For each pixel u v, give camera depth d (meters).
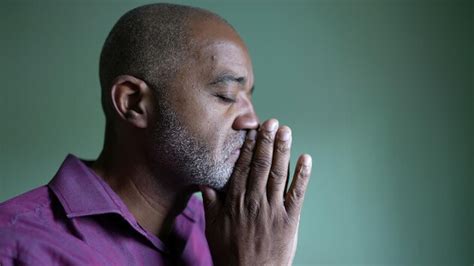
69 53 1.83
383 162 1.76
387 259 1.74
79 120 1.80
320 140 1.77
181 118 0.56
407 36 1.79
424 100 1.77
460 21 1.78
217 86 0.56
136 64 0.58
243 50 0.60
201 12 0.61
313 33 1.82
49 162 1.79
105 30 1.84
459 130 1.75
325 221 1.76
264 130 0.56
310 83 1.80
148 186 0.60
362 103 1.78
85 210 0.56
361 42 1.80
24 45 1.82
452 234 1.74
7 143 1.79
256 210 0.57
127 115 0.58
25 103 1.80
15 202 0.56
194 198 0.80
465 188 1.74
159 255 0.61
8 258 0.50
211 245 0.59
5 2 1.83
